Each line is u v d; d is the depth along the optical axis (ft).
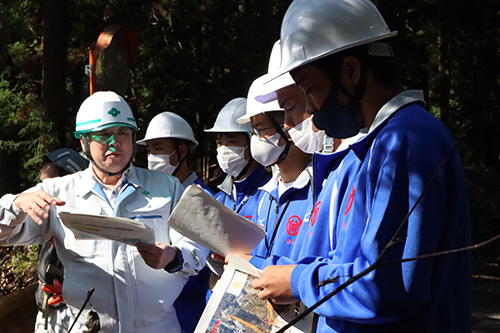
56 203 8.95
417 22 48.11
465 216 5.69
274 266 6.83
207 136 43.62
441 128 5.74
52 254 10.80
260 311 7.21
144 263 9.85
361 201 5.94
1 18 17.03
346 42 6.13
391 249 5.35
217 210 7.98
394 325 5.68
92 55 18.07
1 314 14.88
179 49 40.32
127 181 10.20
